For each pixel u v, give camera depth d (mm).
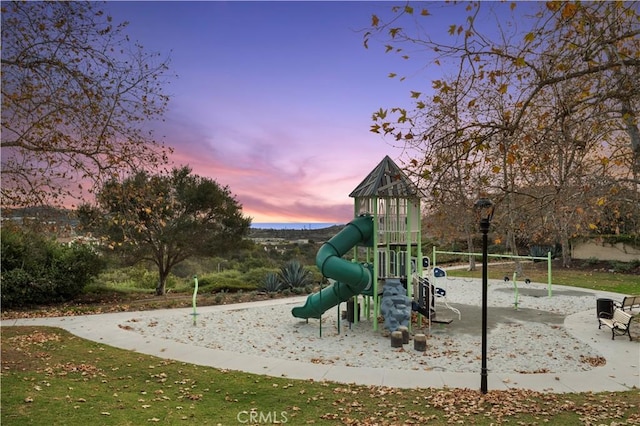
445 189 6121
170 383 8805
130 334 13531
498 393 8281
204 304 19719
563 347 12211
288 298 21594
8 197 8562
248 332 14250
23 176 8547
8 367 9383
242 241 25547
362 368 9984
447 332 14180
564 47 5473
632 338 13109
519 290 23688
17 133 8570
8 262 19484
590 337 13312
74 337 13039
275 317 16766
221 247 24516
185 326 15070
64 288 20203
